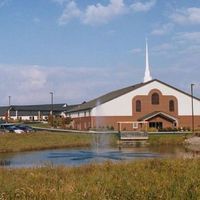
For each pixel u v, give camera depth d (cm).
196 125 9175
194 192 974
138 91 8906
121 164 1928
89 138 6619
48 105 16000
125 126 8662
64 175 1602
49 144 6056
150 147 5684
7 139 6069
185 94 9162
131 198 970
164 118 8938
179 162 1745
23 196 1025
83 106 9838
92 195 986
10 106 15662
